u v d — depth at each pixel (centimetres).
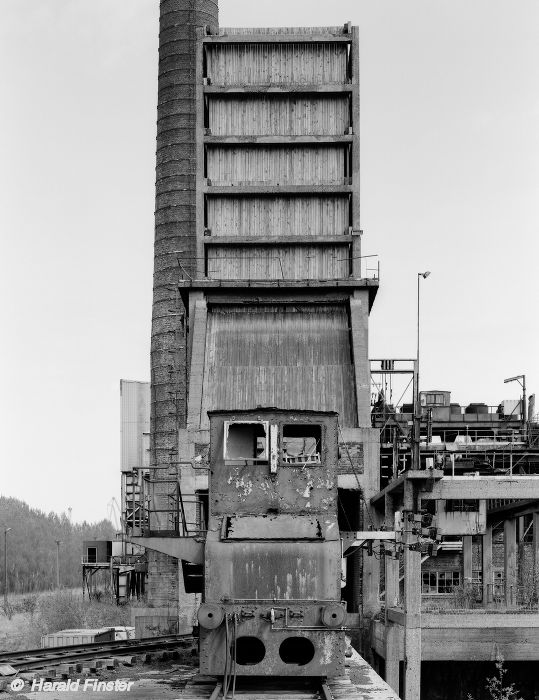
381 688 1722
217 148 4022
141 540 1991
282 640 1620
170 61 5750
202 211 3962
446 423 4303
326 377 3712
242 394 3669
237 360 3781
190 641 2719
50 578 14688
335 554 1691
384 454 3897
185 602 3622
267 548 1681
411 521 2523
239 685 1725
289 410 1800
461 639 3014
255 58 4059
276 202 4006
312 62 4062
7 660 2141
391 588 2917
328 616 1617
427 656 3011
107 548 7888
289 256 4000
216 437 1795
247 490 1767
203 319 3847
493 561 4716
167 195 5653
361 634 3238
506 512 3650
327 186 3959
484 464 3828
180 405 5516
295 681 1762
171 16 5788
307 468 1783
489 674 3238
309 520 1731
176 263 5581
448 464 3641
